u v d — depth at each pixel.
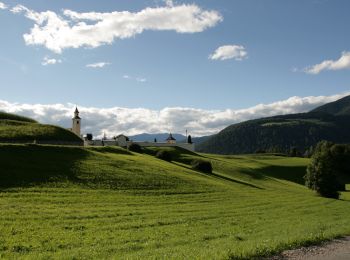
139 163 78.75
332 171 87.44
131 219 37.19
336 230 30.47
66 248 24.88
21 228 30.09
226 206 53.16
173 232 30.92
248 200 62.88
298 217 45.56
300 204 64.81
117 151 90.19
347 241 25.89
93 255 21.53
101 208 42.38
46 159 64.69
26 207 39.00
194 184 69.94
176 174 75.81
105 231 30.72
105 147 90.00
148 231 31.17
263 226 35.94
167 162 96.25
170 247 23.67
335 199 82.62
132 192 55.94
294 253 21.19
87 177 59.31
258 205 57.81
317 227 33.06
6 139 83.31
